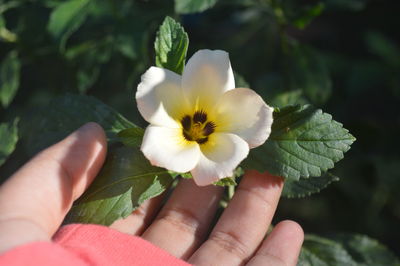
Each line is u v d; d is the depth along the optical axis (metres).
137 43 0.36
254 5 0.41
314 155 0.28
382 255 0.34
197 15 0.42
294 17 0.36
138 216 0.31
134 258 0.27
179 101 0.27
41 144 0.30
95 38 0.40
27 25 0.39
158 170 0.27
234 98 0.27
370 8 0.45
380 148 0.44
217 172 0.25
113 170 0.28
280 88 0.38
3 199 0.26
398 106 0.46
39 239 0.25
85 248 0.26
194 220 0.31
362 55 0.47
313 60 0.37
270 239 0.30
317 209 0.46
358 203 0.45
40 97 0.48
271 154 0.28
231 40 0.44
